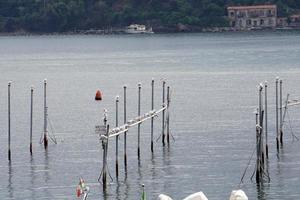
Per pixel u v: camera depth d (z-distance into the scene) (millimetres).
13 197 185875
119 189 189500
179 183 193625
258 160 191625
